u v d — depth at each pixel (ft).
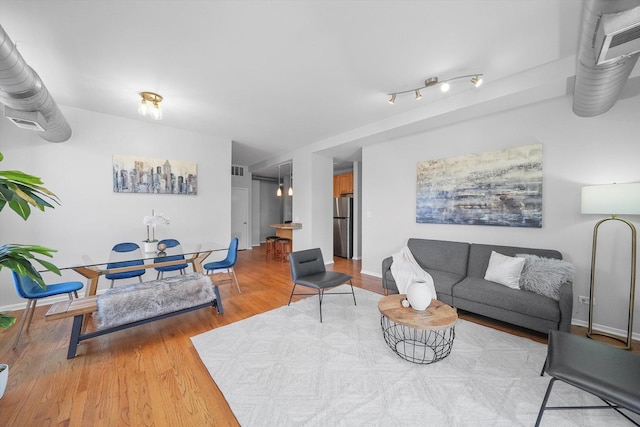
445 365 6.31
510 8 5.67
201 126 13.42
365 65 7.85
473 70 8.14
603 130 8.09
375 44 6.88
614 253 7.93
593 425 4.60
